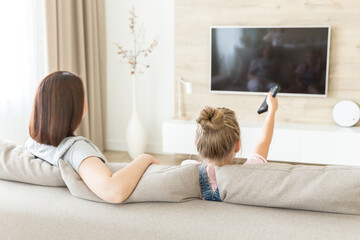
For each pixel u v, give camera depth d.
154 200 1.25
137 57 4.68
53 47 3.82
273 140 3.96
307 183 1.15
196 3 4.26
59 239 1.24
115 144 4.93
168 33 4.53
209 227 1.11
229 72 4.25
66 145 1.38
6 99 3.52
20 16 3.60
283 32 4.05
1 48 3.42
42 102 1.39
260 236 1.07
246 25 4.16
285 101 4.21
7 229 1.30
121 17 4.66
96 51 4.53
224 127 1.35
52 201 1.29
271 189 1.17
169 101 4.66
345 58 3.98
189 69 4.40
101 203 1.27
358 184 1.10
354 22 3.90
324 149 3.85
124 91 4.80
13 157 1.46
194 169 1.27
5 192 1.36
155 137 4.78
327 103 4.11
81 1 4.22
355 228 1.07
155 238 1.14
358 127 3.99
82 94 1.43
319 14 3.97
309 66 4.04
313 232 1.06
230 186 1.21
